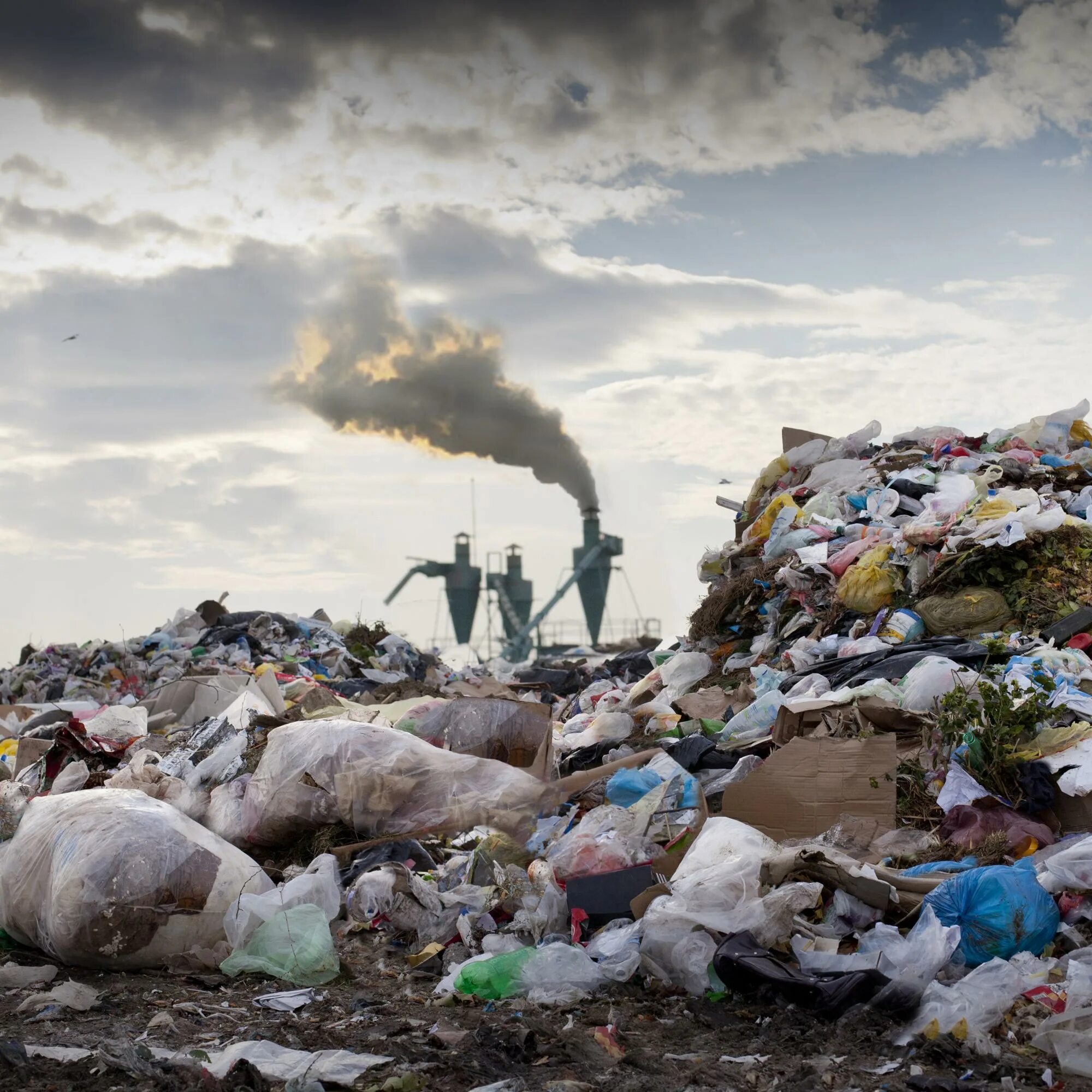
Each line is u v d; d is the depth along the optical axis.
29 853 5.52
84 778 7.35
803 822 6.05
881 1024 4.21
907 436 12.08
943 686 6.93
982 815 5.78
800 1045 4.09
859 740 6.11
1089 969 4.30
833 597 9.46
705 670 10.00
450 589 140.88
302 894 5.50
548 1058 4.04
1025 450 10.86
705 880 5.00
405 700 11.25
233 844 6.60
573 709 10.73
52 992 4.80
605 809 6.19
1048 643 7.84
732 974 4.56
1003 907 4.66
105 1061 3.97
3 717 12.32
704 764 7.21
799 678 8.36
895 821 5.95
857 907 4.93
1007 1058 3.92
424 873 6.23
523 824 6.38
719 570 11.16
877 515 10.25
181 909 5.21
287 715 8.98
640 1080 3.84
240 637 16.41
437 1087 3.78
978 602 8.50
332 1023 4.48
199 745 7.64
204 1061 4.02
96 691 15.13
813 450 12.02
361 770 6.45
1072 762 5.86
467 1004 4.68
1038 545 8.68
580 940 5.24
